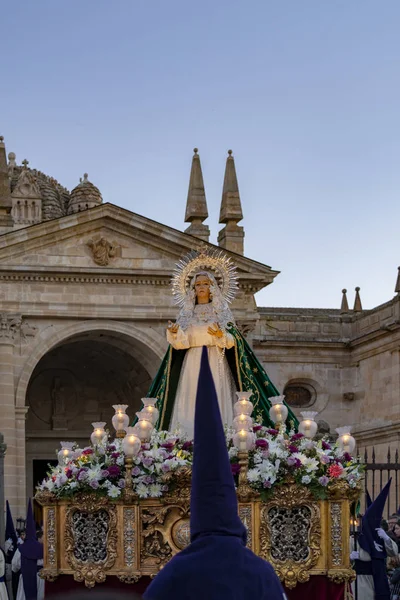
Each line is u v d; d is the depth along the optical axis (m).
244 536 7.82
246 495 14.09
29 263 51.25
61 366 61.84
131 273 52.25
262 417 16.19
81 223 51.41
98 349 58.03
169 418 16.05
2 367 50.72
